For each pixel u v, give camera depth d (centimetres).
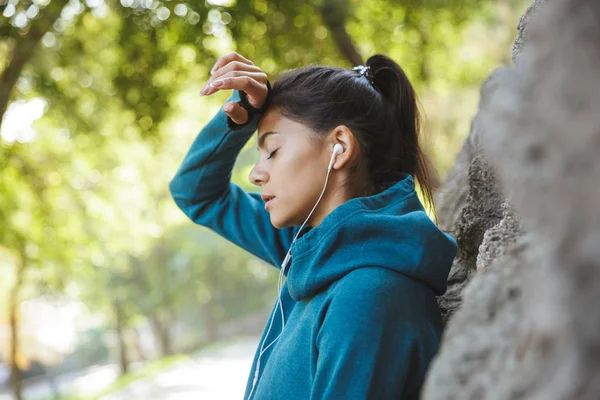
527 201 70
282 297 163
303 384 137
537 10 153
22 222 905
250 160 1633
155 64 673
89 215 1051
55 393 2478
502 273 98
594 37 68
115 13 704
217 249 2447
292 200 151
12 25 613
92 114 845
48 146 917
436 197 246
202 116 955
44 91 780
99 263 1442
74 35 770
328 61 673
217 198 196
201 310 3072
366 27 720
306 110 150
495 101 75
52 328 2219
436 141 1034
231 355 1484
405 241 138
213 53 625
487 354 91
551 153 67
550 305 66
